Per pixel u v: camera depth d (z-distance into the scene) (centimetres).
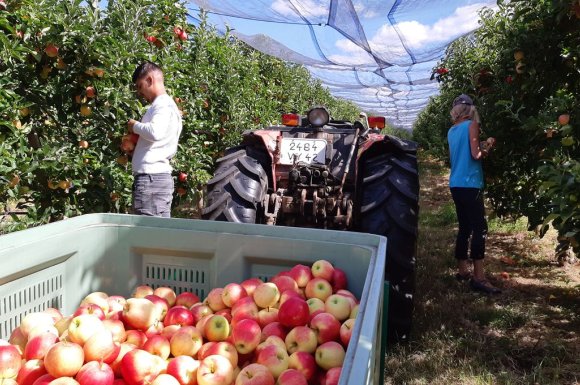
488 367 329
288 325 185
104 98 382
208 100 701
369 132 446
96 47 355
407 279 351
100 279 224
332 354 168
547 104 441
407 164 390
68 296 209
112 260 225
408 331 358
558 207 343
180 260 224
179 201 598
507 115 467
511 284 498
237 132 728
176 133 371
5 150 312
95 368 151
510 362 336
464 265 504
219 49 710
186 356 173
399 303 350
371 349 104
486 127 510
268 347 171
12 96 327
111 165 423
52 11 354
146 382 160
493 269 549
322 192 388
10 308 180
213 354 175
